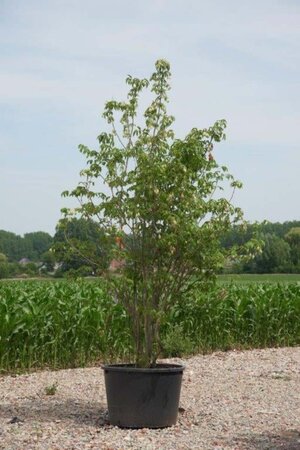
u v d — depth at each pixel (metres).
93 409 9.21
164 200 8.12
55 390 10.56
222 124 8.46
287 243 47.66
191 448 7.19
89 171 8.49
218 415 8.91
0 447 7.16
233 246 8.41
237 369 13.37
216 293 16.69
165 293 8.48
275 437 7.70
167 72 8.59
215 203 8.23
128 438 7.60
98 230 8.58
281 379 12.09
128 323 14.73
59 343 14.15
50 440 7.47
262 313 17.56
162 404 8.11
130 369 8.06
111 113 8.61
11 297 15.10
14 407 9.33
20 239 66.69
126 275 8.48
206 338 16.81
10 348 13.69
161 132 8.50
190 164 8.32
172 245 8.20
